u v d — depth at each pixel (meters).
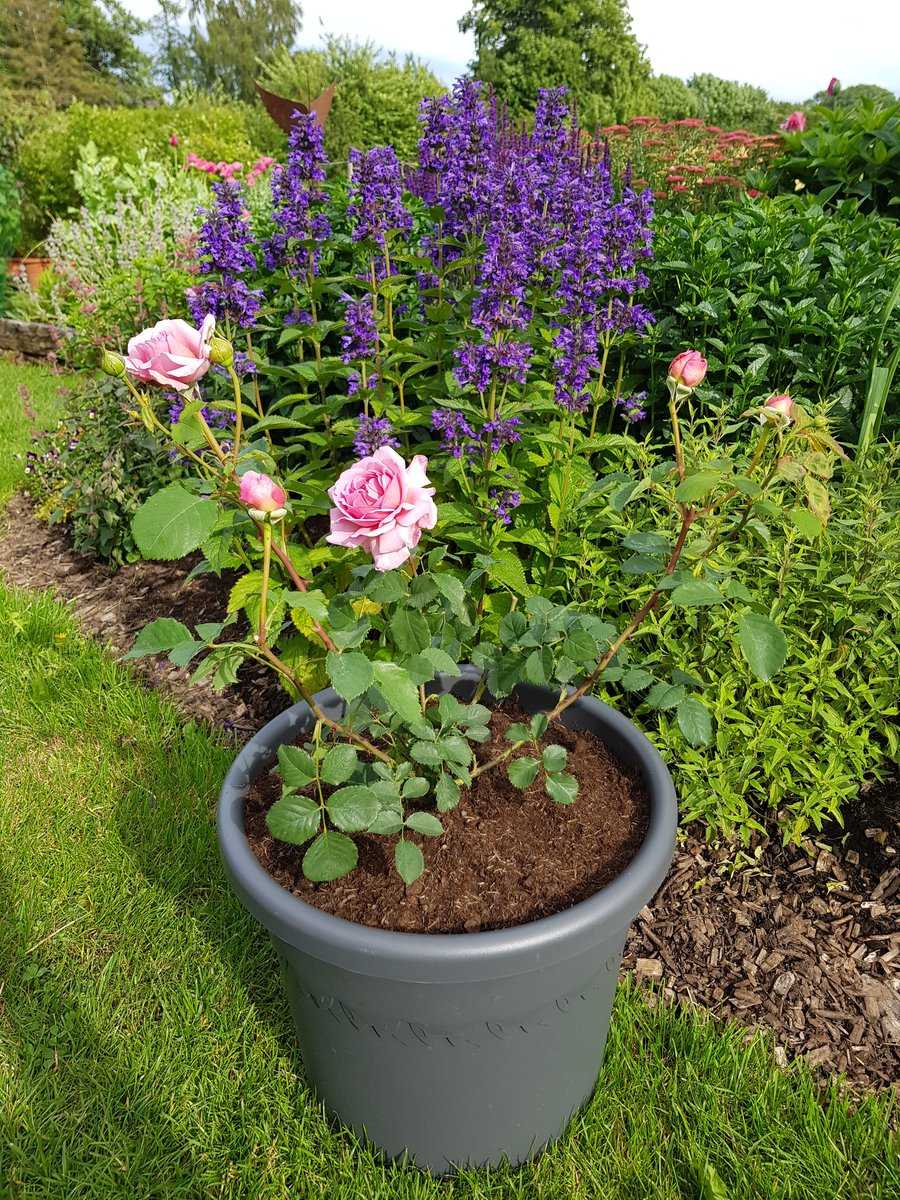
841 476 2.80
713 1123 1.62
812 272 3.11
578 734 1.78
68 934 2.05
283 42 40.56
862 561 2.16
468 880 1.41
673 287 3.39
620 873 1.37
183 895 2.16
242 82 40.09
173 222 6.91
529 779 1.45
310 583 2.63
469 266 2.89
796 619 2.26
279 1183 1.54
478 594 2.60
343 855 1.25
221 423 2.75
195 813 2.38
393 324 3.06
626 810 1.57
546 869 1.43
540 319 3.04
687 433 2.37
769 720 2.07
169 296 5.29
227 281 2.78
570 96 3.50
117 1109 1.67
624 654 1.70
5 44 28.53
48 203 10.76
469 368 2.41
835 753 2.09
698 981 1.95
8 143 16.39
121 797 2.47
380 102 18.02
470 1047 1.32
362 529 1.18
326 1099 1.59
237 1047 1.79
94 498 3.73
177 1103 1.68
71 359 6.78
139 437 3.68
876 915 2.05
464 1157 1.51
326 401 2.93
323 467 3.07
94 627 3.42
